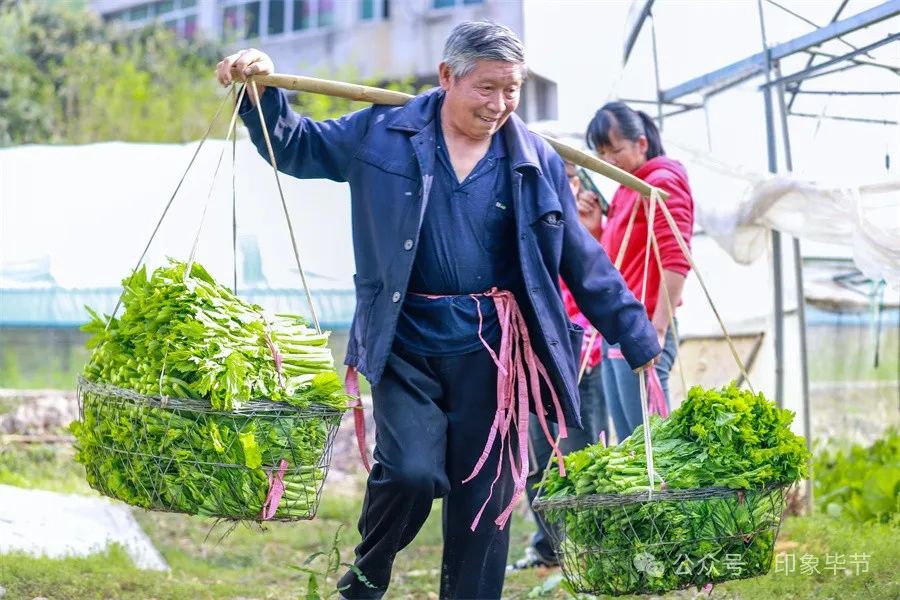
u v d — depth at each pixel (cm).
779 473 388
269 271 916
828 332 1053
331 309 934
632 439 410
